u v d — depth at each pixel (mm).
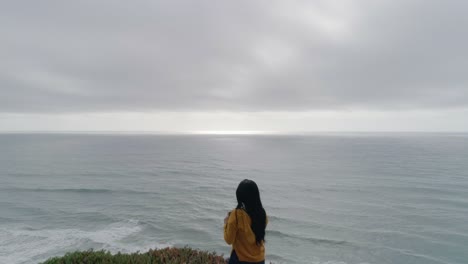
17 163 91688
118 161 101875
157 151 154125
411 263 22781
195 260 6273
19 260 20344
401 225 31875
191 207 38094
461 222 33375
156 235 27109
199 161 104438
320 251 24391
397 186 56312
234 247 3988
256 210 3873
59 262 5711
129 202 40688
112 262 5660
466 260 23406
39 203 39750
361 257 23500
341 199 44625
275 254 23531
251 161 105188
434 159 112688
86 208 36938
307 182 60375
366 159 113625
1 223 30078
